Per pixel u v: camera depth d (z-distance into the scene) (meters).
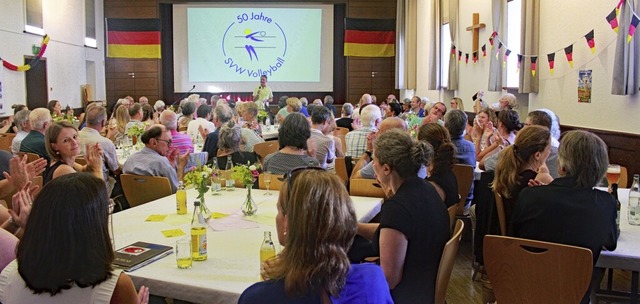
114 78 13.60
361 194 3.48
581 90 5.86
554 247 2.12
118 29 13.42
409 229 2.07
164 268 2.11
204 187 2.80
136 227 2.69
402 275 2.10
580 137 2.32
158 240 2.48
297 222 1.34
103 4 13.47
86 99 12.42
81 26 12.34
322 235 1.32
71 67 11.84
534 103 6.91
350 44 13.49
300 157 3.60
